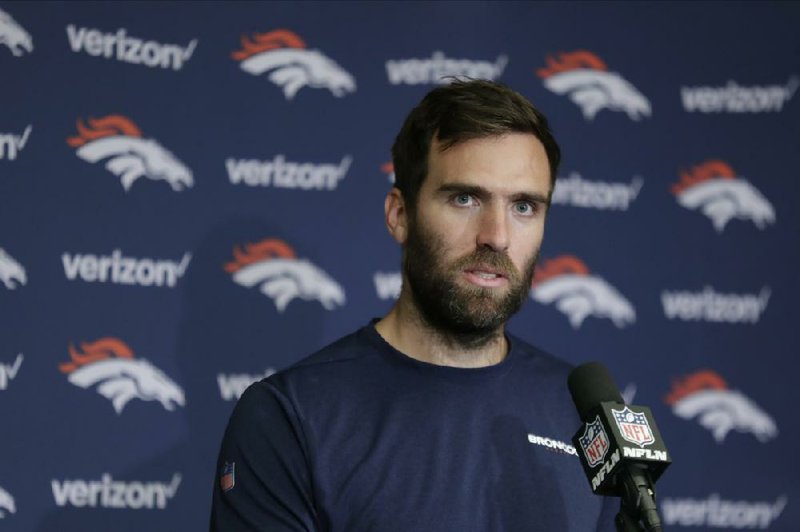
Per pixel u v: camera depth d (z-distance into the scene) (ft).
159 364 38.42
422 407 23.41
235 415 23.89
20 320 37.63
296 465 22.58
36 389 37.52
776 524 40.55
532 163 22.84
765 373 41.04
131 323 38.34
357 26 40.70
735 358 41.04
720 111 41.68
